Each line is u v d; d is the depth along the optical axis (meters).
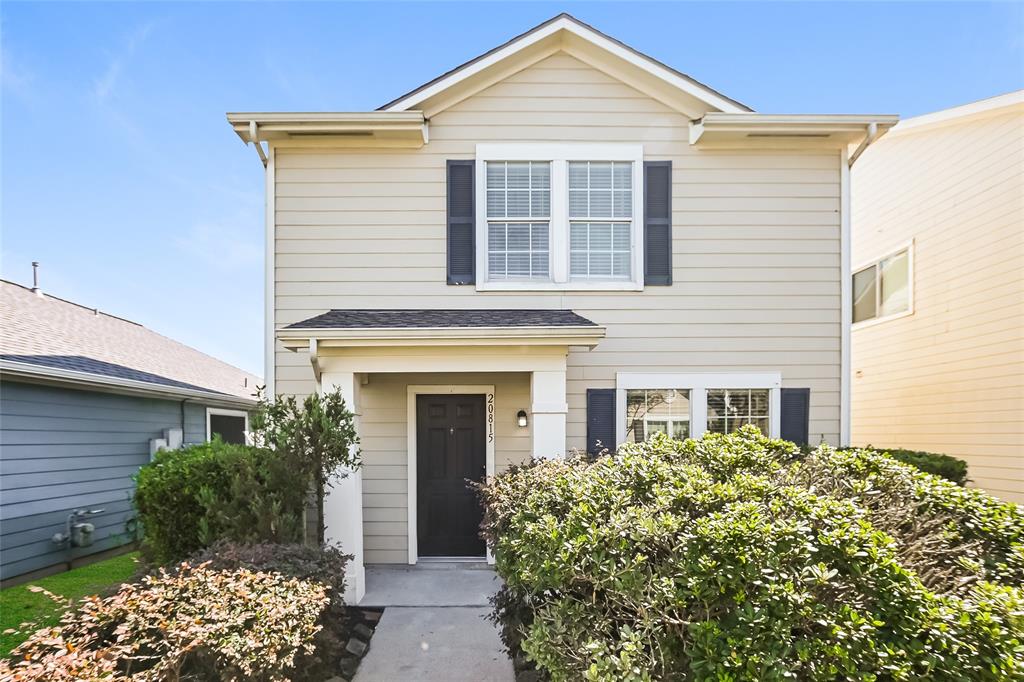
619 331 6.77
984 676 1.83
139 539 8.17
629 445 4.36
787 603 2.09
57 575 7.12
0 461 6.72
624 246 6.93
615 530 2.65
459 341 5.61
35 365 6.99
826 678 1.95
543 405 5.73
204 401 10.97
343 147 6.79
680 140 6.92
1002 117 7.96
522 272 6.91
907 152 9.62
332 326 5.67
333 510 5.49
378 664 4.30
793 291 6.81
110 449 8.56
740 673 2.06
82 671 2.40
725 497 2.78
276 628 2.93
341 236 6.76
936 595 2.08
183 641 2.76
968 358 8.42
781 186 6.88
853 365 11.05
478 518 6.89
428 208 6.81
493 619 4.34
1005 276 7.88
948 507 2.99
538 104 6.90
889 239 10.03
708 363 6.77
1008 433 7.79
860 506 3.14
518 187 6.92
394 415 6.84
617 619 2.67
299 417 5.11
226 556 3.91
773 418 6.70
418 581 6.10
